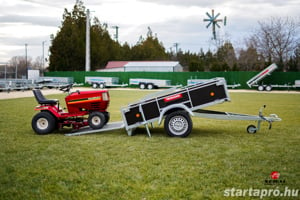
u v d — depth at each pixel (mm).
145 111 7676
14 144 6926
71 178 4668
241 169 5062
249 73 35219
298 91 31797
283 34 46406
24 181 4570
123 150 6340
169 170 5008
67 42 49062
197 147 6594
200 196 4016
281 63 40562
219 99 7516
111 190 4215
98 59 56969
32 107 14664
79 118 8422
